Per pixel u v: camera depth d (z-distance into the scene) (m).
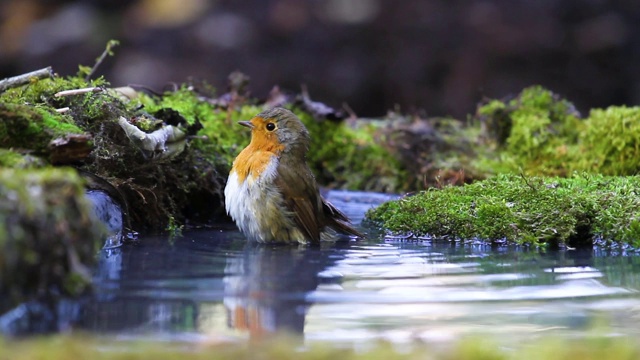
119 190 9.88
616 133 13.88
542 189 10.62
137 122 10.66
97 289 7.10
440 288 7.47
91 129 10.30
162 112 11.55
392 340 5.95
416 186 15.11
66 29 26.27
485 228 10.17
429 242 10.28
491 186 11.10
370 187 15.36
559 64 25.17
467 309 6.81
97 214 9.01
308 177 10.66
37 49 25.94
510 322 6.49
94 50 25.64
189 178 11.66
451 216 10.47
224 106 14.83
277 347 5.68
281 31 25.41
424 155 15.38
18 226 6.16
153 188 10.79
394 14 25.42
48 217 6.36
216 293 7.13
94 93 10.45
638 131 13.70
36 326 6.04
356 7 25.59
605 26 25.16
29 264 6.26
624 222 9.75
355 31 25.33
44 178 6.49
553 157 14.57
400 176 15.30
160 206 10.90
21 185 6.28
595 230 9.93
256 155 10.58
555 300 7.12
